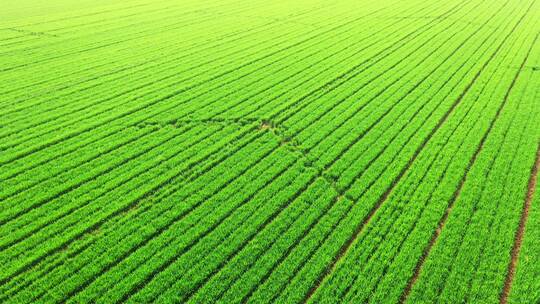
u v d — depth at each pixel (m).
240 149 23.36
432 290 15.08
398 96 29.05
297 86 31.06
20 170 21.62
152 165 22.03
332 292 15.10
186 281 15.64
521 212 18.47
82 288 15.58
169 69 34.59
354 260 16.31
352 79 32.09
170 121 26.38
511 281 15.49
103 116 27.00
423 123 25.59
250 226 17.95
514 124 24.95
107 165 21.97
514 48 38.22
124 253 16.84
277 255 16.61
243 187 20.34
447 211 18.77
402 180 20.66
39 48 39.19
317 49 39.00
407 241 17.05
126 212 19.05
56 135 24.78
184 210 18.94
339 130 24.83
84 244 17.20
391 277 15.56
